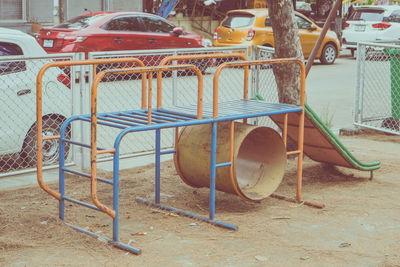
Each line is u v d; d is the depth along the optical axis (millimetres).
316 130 6691
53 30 15031
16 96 7461
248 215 5938
